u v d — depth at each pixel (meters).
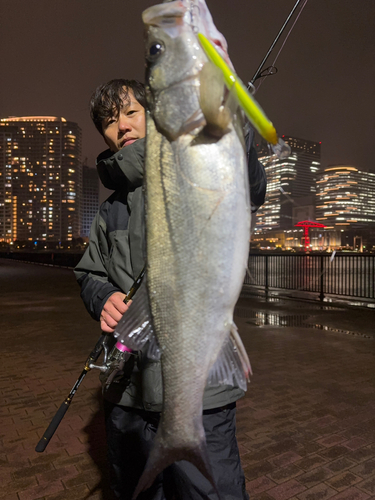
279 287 12.17
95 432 3.53
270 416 3.76
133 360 1.75
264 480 2.77
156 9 1.06
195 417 1.16
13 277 20.02
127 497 1.89
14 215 185.00
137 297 1.25
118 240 1.82
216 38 1.05
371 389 4.38
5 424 3.72
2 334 7.27
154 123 1.11
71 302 11.12
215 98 0.93
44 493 2.69
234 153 1.07
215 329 1.11
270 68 1.36
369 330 7.16
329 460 3.01
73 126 190.88
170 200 1.10
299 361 5.38
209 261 1.08
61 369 5.26
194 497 1.60
